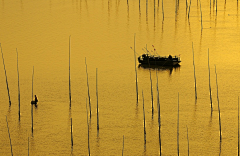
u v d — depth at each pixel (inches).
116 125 7701.8
